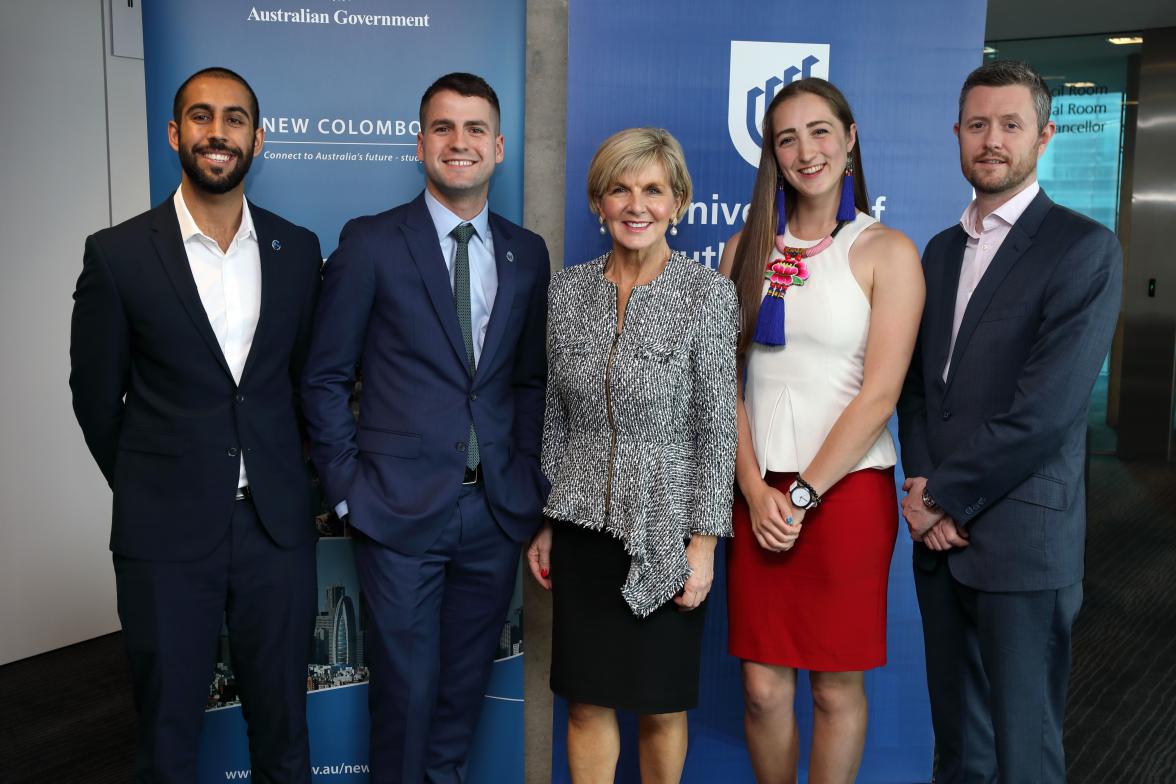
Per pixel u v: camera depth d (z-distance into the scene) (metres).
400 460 2.39
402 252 2.39
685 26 2.82
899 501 3.01
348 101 2.71
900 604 3.03
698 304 2.26
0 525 4.02
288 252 2.42
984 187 2.27
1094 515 6.79
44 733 3.46
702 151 2.87
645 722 2.46
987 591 2.26
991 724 2.49
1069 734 3.47
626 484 2.26
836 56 2.86
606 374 2.27
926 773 3.06
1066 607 2.24
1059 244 2.19
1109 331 2.14
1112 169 8.51
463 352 2.42
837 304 2.36
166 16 2.62
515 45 2.73
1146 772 3.17
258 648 2.41
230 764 2.86
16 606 4.09
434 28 2.71
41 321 4.07
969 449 2.22
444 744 2.62
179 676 2.32
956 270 2.40
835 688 2.45
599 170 2.28
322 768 2.91
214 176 2.26
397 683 2.44
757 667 2.51
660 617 2.31
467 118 2.35
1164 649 4.34
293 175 2.73
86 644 4.32
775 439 2.41
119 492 2.31
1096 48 8.35
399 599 2.41
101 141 4.20
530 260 2.52
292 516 2.40
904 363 2.33
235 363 2.36
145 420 2.30
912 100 2.88
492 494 2.44
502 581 2.54
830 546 2.39
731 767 3.05
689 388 2.28
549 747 3.12
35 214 4.01
